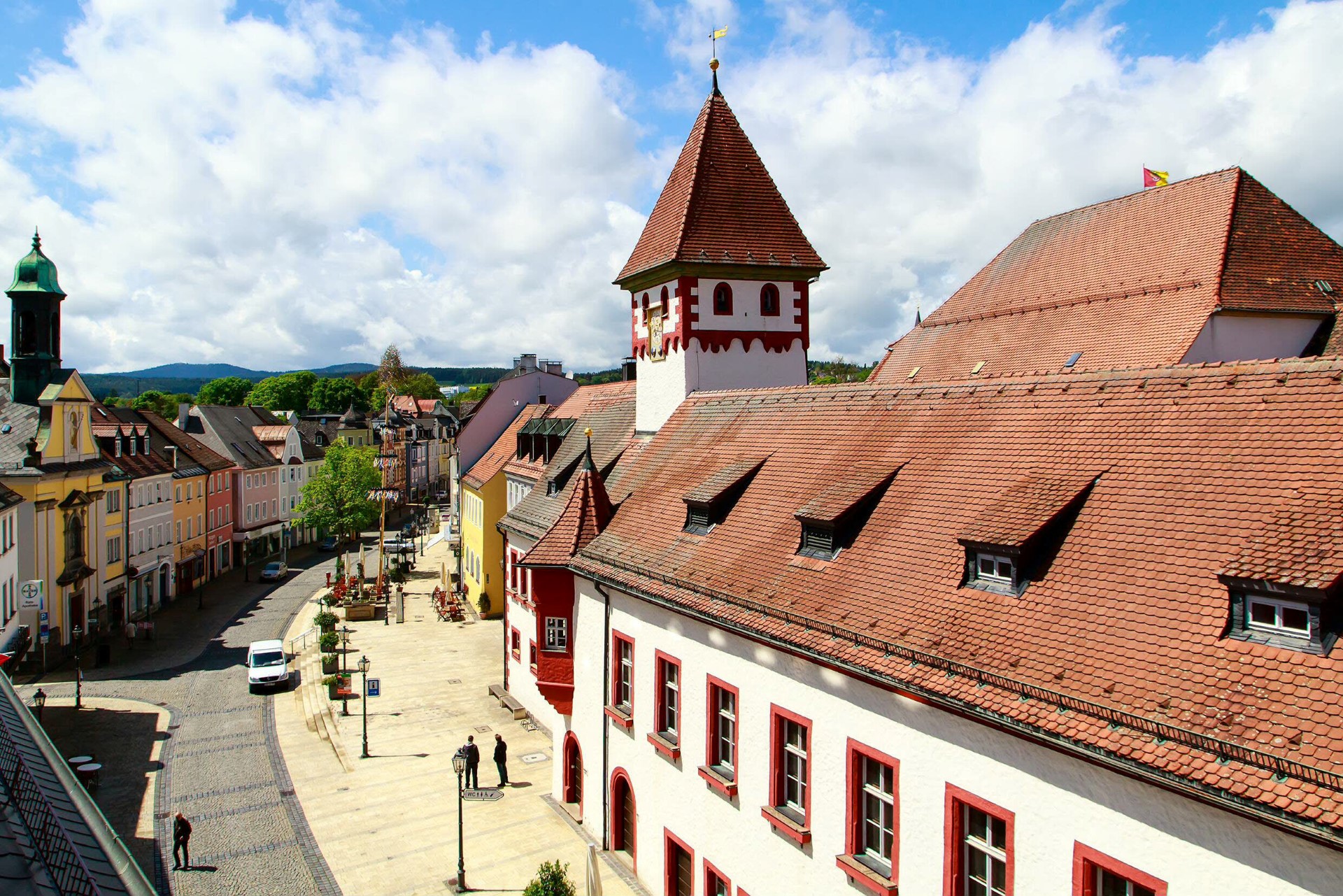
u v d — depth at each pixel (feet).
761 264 91.76
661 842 64.85
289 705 124.88
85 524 164.76
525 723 113.80
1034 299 96.68
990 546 41.32
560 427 141.28
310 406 538.06
